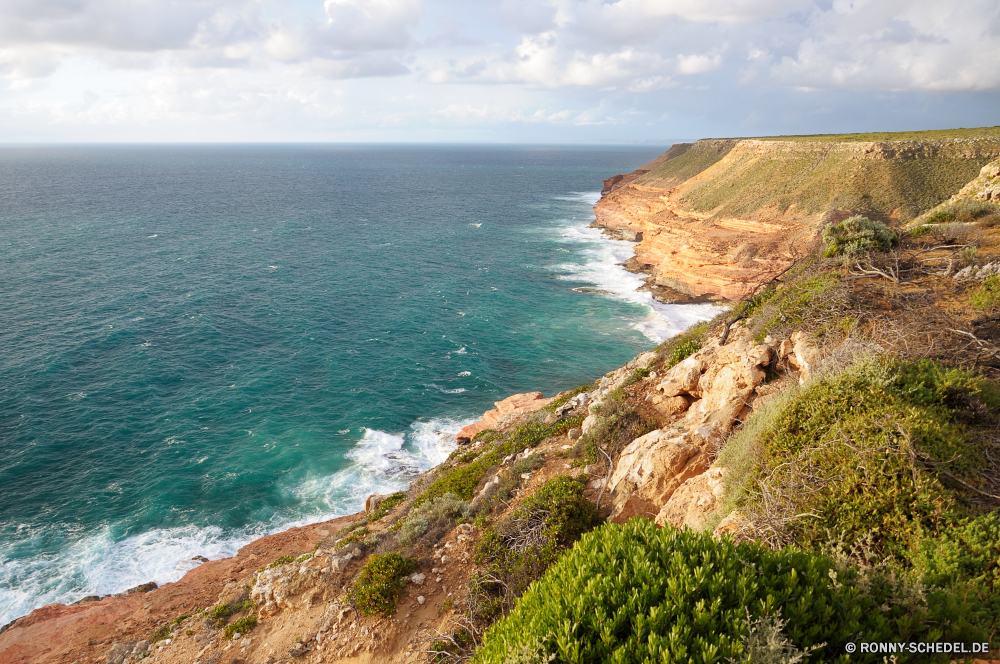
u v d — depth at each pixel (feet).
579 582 17.39
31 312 167.12
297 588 41.42
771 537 20.67
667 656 14.12
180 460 102.73
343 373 140.87
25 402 117.60
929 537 17.67
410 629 34.27
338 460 104.78
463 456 68.90
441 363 149.59
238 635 39.50
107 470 98.94
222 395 126.82
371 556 39.86
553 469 46.01
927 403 23.49
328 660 33.94
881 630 14.66
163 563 78.79
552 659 15.28
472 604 33.76
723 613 15.20
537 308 195.72
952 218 49.98
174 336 156.66
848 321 31.89
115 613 56.39
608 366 149.69
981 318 28.17
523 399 106.83
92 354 142.10
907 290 33.78
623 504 36.70
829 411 24.68
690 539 18.24
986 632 14.19
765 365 35.58
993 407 22.70
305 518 89.15
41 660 49.21
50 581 74.69
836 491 20.88
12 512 87.56
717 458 31.60
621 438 44.01
